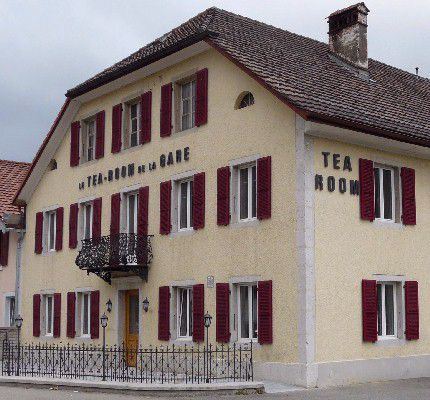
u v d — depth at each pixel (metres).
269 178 18.64
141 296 22.34
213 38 20.42
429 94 26.48
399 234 19.98
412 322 19.88
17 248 28.94
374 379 18.62
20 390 17.92
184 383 16.91
